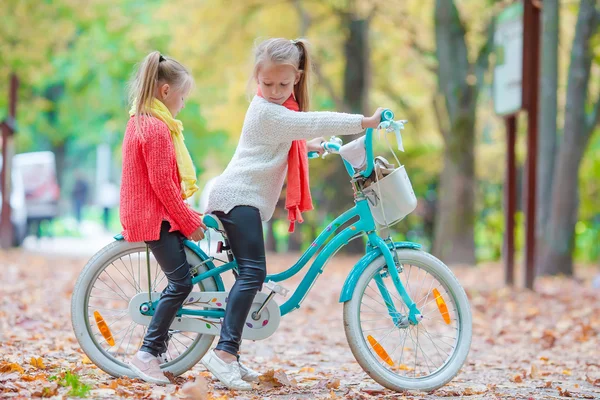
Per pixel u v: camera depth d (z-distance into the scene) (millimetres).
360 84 23844
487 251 30422
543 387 6211
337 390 5699
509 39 13742
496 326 10273
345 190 25391
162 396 4891
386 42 25688
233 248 5535
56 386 4977
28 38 24500
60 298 11414
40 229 24906
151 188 5445
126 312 5934
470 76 20609
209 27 23938
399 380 5629
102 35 29531
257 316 5594
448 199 21109
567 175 17609
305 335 9445
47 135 38406
